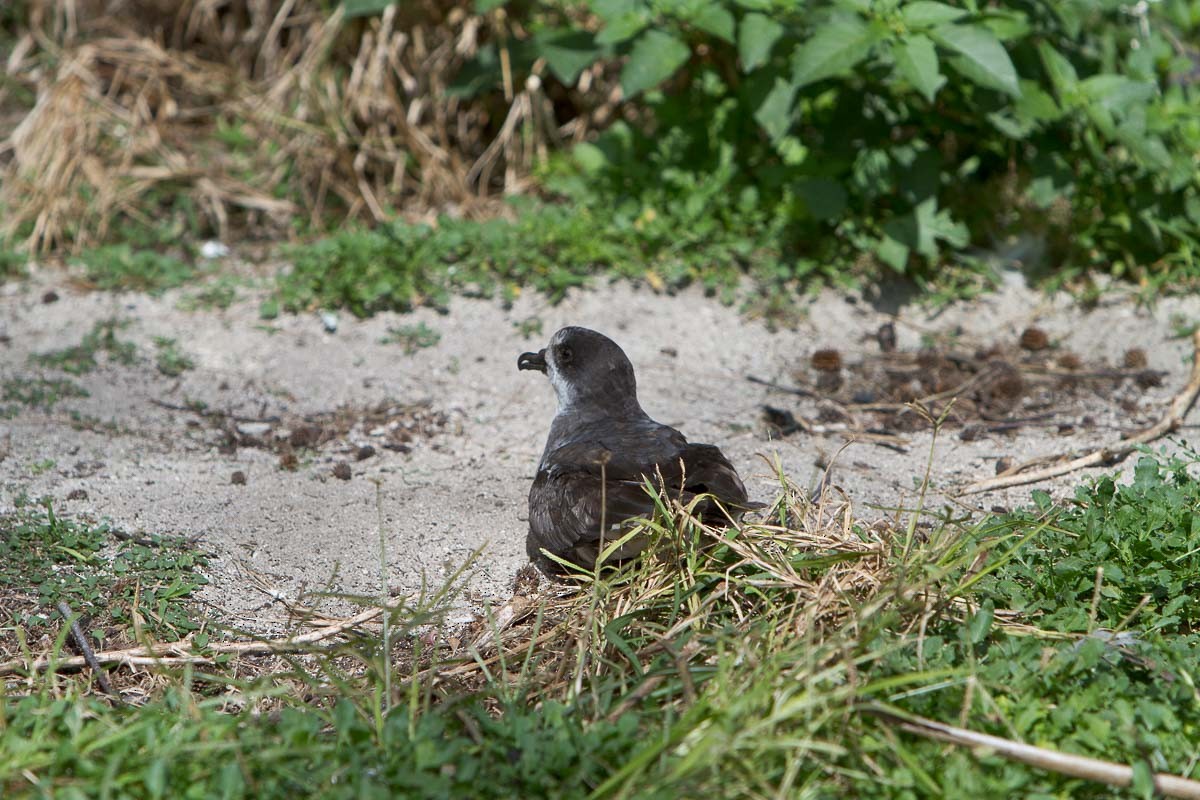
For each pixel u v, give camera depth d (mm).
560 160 19031
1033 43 16344
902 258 15953
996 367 15242
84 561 11102
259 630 10422
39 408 14336
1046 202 15852
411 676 9539
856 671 8328
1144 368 15312
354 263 16859
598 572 9734
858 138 16734
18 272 17703
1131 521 10047
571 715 8141
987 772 7711
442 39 19516
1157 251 16750
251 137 19922
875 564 9609
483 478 13336
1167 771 7707
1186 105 16234
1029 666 8430
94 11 20938
